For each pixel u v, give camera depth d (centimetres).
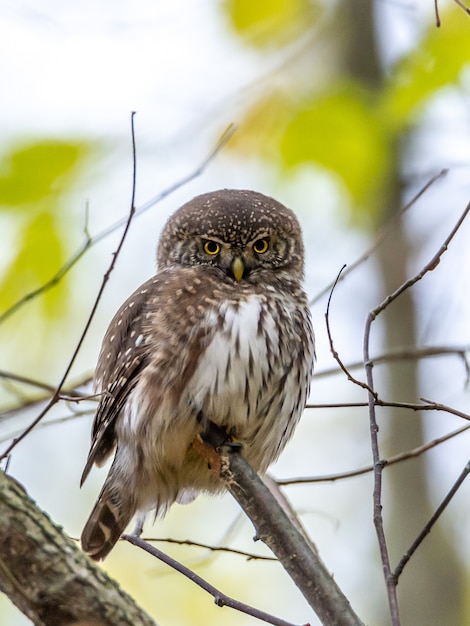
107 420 936
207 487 956
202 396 882
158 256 1063
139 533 957
